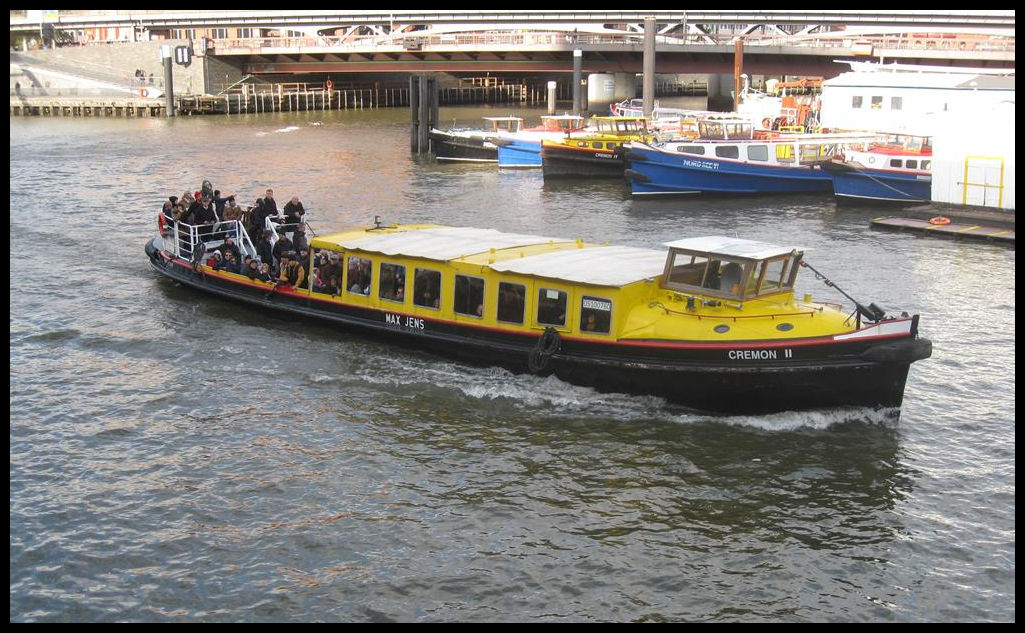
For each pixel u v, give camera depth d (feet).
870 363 70.74
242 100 407.23
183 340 92.94
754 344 72.59
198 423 75.10
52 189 187.93
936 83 205.36
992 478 66.54
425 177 210.79
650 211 169.89
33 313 102.06
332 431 73.56
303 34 505.66
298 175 210.38
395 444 71.46
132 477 66.80
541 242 91.81
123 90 425.28
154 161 232.32
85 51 448.65
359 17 406.21
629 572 56.49
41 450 70.64
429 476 66.85
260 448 70.95
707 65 357.20
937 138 152.56
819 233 147.54
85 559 57.67
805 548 58.80
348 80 482.69
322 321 93.25
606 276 78.48
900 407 73.31
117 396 80.18
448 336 84.94
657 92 531.91
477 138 235.20
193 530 60.49
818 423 73.92
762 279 75.92
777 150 190.29
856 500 63.93
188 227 110.22
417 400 78.79
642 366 75.82
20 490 64.95
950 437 72.38
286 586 55.31
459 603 53.93
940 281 115.14
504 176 213.87
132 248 133.39
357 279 90.84
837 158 179.93
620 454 69.82
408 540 59.41
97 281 114.32
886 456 69.36
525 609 53.47
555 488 65.26
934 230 143.64
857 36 351.67
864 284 114.01
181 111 392.47
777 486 65.57
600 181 207.10
